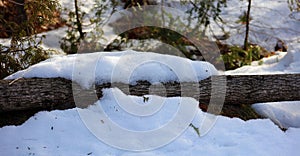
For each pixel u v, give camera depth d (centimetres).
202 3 625
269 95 486
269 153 431
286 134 461
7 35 630
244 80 480
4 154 416
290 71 553
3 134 434
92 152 420
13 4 630
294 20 705
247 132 455
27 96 452
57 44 628
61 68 460
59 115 449
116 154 420
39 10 534
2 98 447
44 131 437
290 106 499
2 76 531
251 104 497
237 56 600
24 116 457
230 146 436
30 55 532
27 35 553
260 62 596
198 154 425
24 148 421
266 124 466
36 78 455
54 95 457
